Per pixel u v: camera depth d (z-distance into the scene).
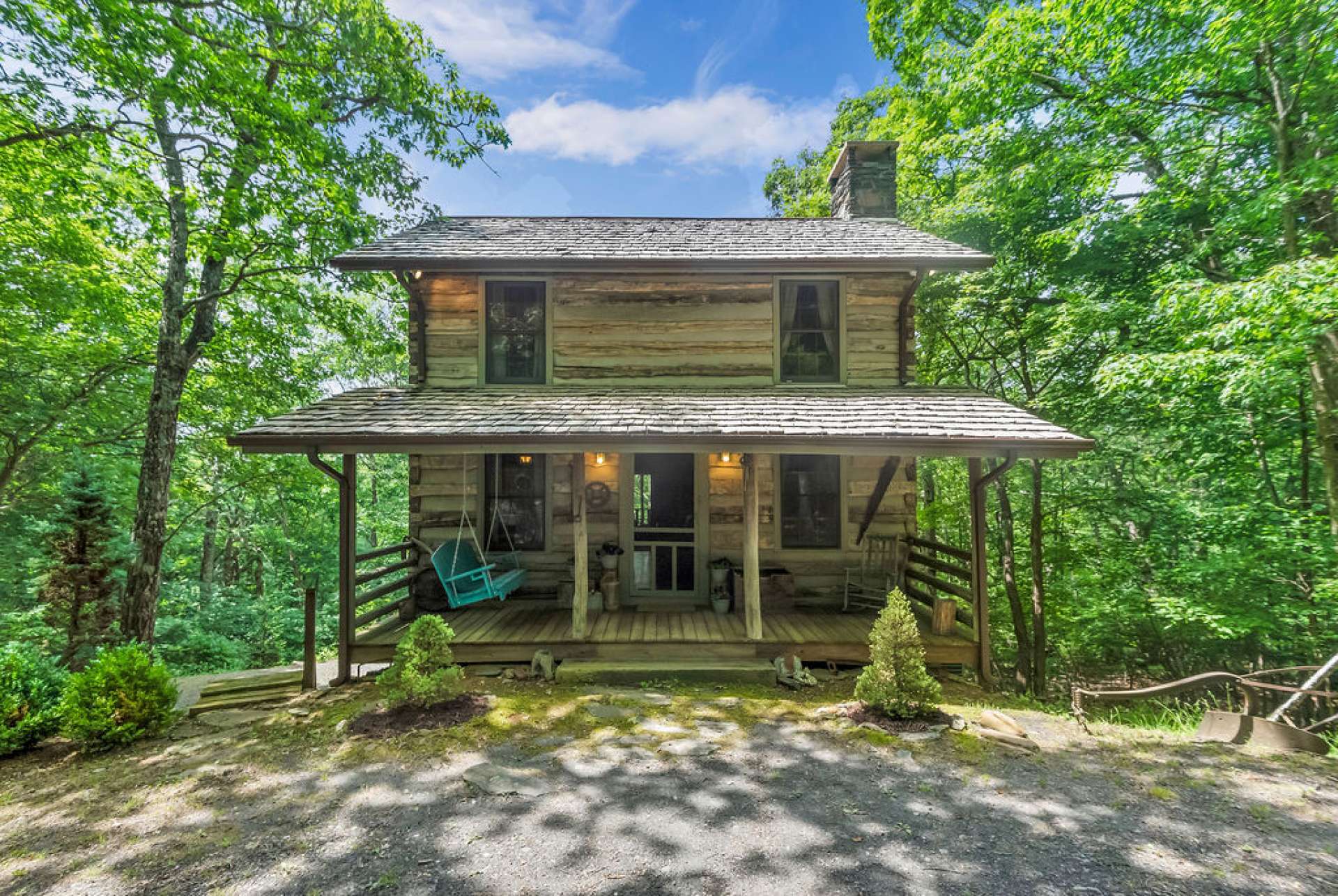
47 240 9.12
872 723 4.87
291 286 11.23
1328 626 7.27
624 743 4.51
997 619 12.29
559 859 3.07
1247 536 8.02
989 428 6.20
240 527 18.53
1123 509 10.42
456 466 8.05
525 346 8.25
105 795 3.82
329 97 10.52
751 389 7.89
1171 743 4.61
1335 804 3.57
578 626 6.42
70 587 6.60
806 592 7.99
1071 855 3.08
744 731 4.75
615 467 8.12
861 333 8.18
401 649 5.21
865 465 8.05
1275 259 7.24
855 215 9.97
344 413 6.72
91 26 6.72
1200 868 2.95
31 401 9.81
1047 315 9.61
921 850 3.13
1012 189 9.59
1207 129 7.93
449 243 8.24
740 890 2.81
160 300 11.31
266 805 3.66
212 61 7.43
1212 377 6.73
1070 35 8.02
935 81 10.28
